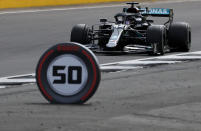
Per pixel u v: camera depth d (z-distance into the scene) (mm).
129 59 44531
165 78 35312
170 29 48406
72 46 26562
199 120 23234
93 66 26438
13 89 32750
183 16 78375
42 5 89875
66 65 26766
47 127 21984
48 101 27234
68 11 84125
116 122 22781
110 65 41594
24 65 43250
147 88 31703
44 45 54562
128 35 47688
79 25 48312
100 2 96250
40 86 27078
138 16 48500
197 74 36844
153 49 46438
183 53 48125
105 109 25453
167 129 21750
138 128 21859
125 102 27281
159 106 26141
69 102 26797
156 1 100812
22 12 82250
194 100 27672
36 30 64938
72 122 22781
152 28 46625
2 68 41938
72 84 26766
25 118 23578
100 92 30500
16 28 66500
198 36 60156
